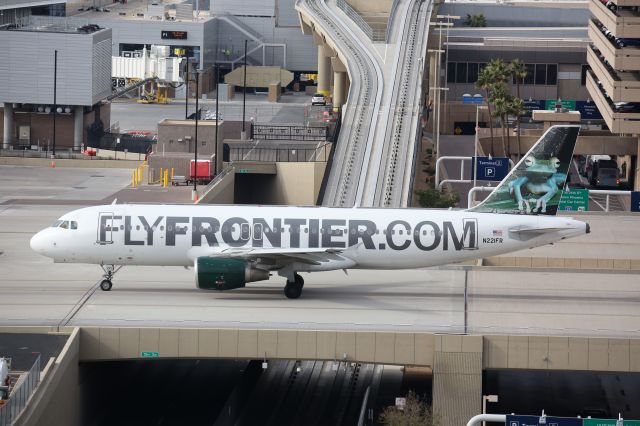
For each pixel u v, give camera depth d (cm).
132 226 18200
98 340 16388
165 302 18162
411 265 18538
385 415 15738
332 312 17800
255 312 17625
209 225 18225
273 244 18262
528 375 19612
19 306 17675
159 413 17575
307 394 18400
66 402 15675
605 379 19500
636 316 18138
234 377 19412
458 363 16338
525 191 18600
